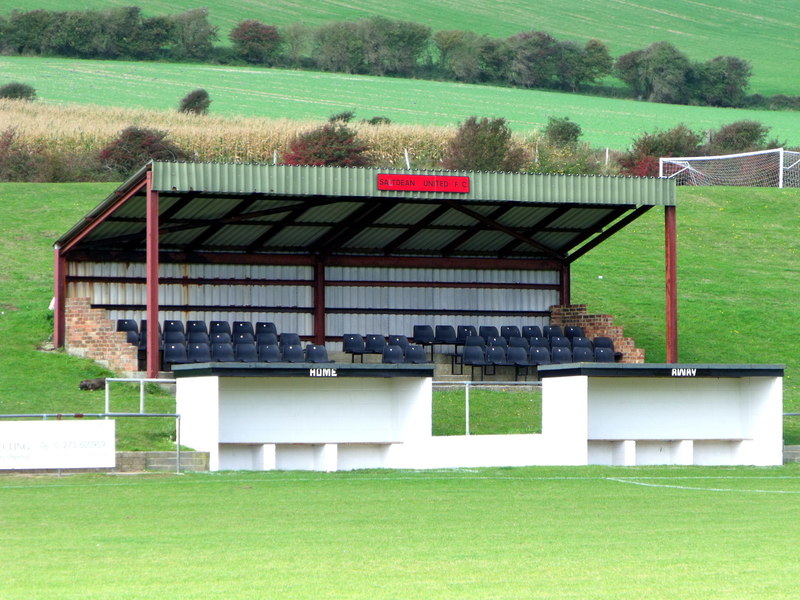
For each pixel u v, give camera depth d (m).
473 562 33.84
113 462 54.28
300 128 181.50
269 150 174.38
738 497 49.84
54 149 164.00
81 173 155.88
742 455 66.94
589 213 89.25
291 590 29.70
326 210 83.81
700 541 37.84
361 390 62.50
